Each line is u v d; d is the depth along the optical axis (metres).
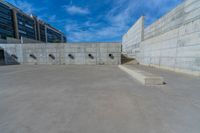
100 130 1.99
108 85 5.05
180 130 1.99
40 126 2.12
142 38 15.61
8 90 4.39
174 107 2.86
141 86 4.83
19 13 47.47
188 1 7.54
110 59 15.70
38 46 16.25
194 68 6.78
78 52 15.93
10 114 2.57
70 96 3.70
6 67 12.99
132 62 16.75
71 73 8.55
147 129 2.01
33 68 11.97
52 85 5.10
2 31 40.31
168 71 8.59
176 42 8.37
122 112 2.62
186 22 7.79
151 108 2.81
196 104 3.03
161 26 11.14
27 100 3.38
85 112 2.63
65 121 2.28
